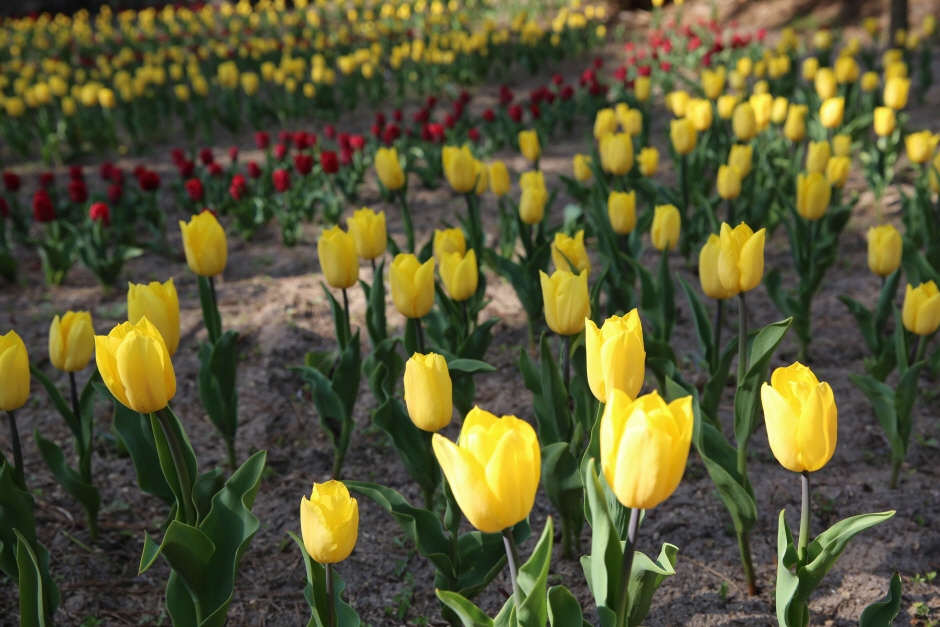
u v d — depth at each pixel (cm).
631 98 1045
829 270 615
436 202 831
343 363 374
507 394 471
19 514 285
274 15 2019
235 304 605
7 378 285
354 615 242
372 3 2244
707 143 775
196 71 1347
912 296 347
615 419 162
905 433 357
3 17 2394
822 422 190
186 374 509
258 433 447
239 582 343
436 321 438
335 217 747
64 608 328
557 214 767
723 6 1845
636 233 522
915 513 354
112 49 1806
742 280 295
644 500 162
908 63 1129
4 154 1114
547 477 297
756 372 277
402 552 354
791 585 222
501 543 286
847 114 854
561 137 1071
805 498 221
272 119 1192
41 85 1062
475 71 1386
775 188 605
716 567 332
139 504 394
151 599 335
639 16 1903
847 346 502
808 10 1745
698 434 280
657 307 419
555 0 1991
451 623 298
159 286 285
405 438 332
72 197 645
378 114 895
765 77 1135
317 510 206
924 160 585
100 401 486
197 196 666
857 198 598
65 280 668
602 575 187
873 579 318
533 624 184
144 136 1175
